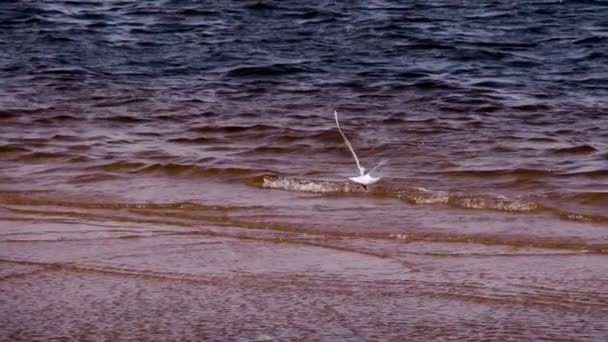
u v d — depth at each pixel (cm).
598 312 1969
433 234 2484
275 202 2789
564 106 4269
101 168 3172
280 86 4712
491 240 2439
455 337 1858
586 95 4525
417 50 5628
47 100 4319
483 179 3067
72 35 5978
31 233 2484
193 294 2072
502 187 2978
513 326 1905
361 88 4659
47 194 2861
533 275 2183
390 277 2170
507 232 2506
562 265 2253
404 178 3083
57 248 2362
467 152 3419
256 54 5484
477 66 5272
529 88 4691
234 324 1917
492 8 7150
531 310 1983
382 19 6575
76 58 5334
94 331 1886
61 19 6469
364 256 2312
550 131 3778
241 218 2628
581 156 3375
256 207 2736
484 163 3259
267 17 6662
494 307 1997
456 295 2064
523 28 6412
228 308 1995
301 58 5384
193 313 1972
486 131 3766
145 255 2316
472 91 4597
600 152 3425
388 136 3672
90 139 3619
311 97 4456
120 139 3631
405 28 6262
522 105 4275
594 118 4031
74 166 3203
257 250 2353
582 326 1902
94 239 2436
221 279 2158
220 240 2431
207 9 6894
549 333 1872
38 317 1953
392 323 1919
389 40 5884
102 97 4409
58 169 3161
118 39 5912
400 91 4600
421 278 2164
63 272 2202
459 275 2183
